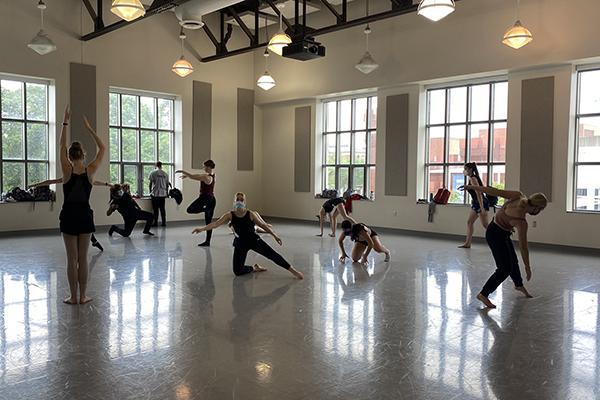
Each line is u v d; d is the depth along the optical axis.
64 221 4.87
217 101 13.94
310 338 4.03
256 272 6.68
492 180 10.69
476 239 10.35
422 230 11.41
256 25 11.85
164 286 5.81
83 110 11.59
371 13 11.83
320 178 13.80
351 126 13.10
